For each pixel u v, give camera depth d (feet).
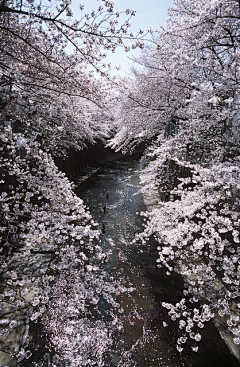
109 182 49.01
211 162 17.66
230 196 14.64
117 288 17.72
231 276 13.26
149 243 24.67
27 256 17.35
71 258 17.69
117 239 25.41
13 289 13.99
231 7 15.66
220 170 14.44
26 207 17.13
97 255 21.98
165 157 25.57
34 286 13.46
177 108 28.50
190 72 21.30
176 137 23.29
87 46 16.34
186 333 14.52
